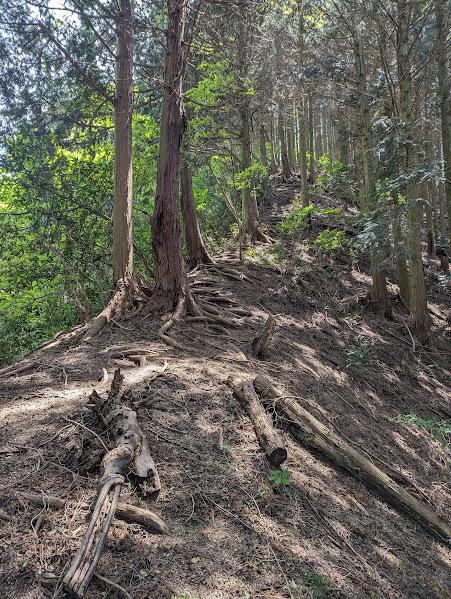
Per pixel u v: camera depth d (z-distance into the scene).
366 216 10.71
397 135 10.22
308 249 14.57
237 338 7.82
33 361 6.11
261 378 5.58
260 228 15.82
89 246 11.04
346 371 8.49
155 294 8.48
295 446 4.96
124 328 7.57
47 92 9.48
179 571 2.91
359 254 15.72
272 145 29.02
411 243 10.94
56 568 2.70
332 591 3.20
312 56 13.32
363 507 4.51
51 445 3.79
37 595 2.54
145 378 5.25
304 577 3.21
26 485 3.31
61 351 6.70
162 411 4.63
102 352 6.46
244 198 15.33
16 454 3.67
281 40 16.09
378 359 9.73
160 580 2.80
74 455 3.66
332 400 6.77
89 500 3.23
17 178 10.30
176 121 8.34
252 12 13.16
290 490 4.15
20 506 3.11
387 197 11.16
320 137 31.69
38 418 4.25
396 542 4.23
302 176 17.38
